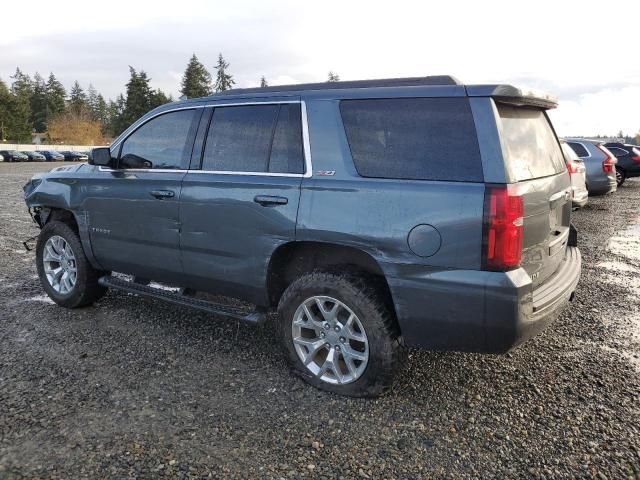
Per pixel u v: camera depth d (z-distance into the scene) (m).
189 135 4.10
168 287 4.44
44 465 2.64
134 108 77.94
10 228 9.68
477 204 2.79
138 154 4.42
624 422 3.04
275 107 3.66
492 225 2.76
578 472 2.61
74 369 3.70
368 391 3.25
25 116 90.50
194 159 4.03
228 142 3.87
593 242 8.36
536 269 3.17
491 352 2.95
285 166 3.53
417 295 2.99
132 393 3.37
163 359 3.88
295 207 3.39
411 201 2.98
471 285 2.81
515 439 2.89
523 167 3.04
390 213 3.04
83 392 3.37
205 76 78.75
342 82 3.53
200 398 3.32
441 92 3.02
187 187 3.96
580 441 2.86
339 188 3.23
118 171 4.47
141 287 4.47
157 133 4.33
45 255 5.10
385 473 2.61
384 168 3.14
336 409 3.20
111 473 2.59
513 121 3.16
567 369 3.71
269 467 2.65
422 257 2.94
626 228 9.70
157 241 4.20
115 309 4.97
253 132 3.74
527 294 2.81
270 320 4.72
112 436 2.89
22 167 43.50
